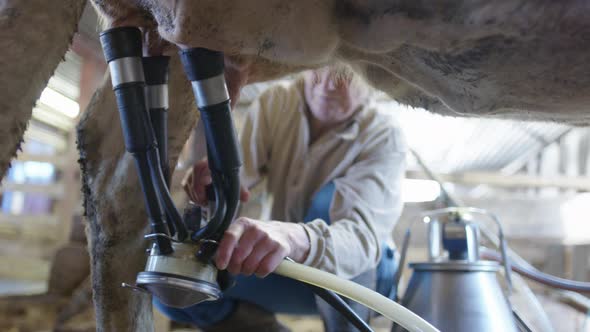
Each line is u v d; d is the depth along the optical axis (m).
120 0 1.06
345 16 0.96
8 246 7.36
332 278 1.03
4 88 0.95
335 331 1.59
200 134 1.80
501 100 1.02
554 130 7.80
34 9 0.97
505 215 5.35
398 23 0.92
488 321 1.31
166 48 1.13
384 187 1.59
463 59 0.94
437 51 0.94
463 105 1.06
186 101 1.24
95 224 1.29
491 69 0.94
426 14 0.90
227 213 0.96
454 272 1.37
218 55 0.93
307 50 0.96
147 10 1.05
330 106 1.64
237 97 1.23
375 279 1.64
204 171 1.38
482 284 1.36
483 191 8.84
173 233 0.96
